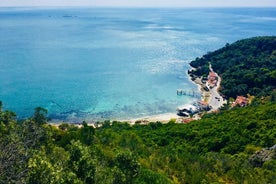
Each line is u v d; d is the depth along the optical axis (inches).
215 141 3472.0
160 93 6225.4
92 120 4899.1
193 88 6624.0
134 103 5654.5
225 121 4116.6
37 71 7436.0
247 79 6712.6
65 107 5339.6
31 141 1755.7
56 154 1722.4
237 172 2539.4
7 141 1331.2
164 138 3737.7
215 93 6378.0
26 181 1033.5
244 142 3415.4
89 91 6151.6
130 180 1568.7
